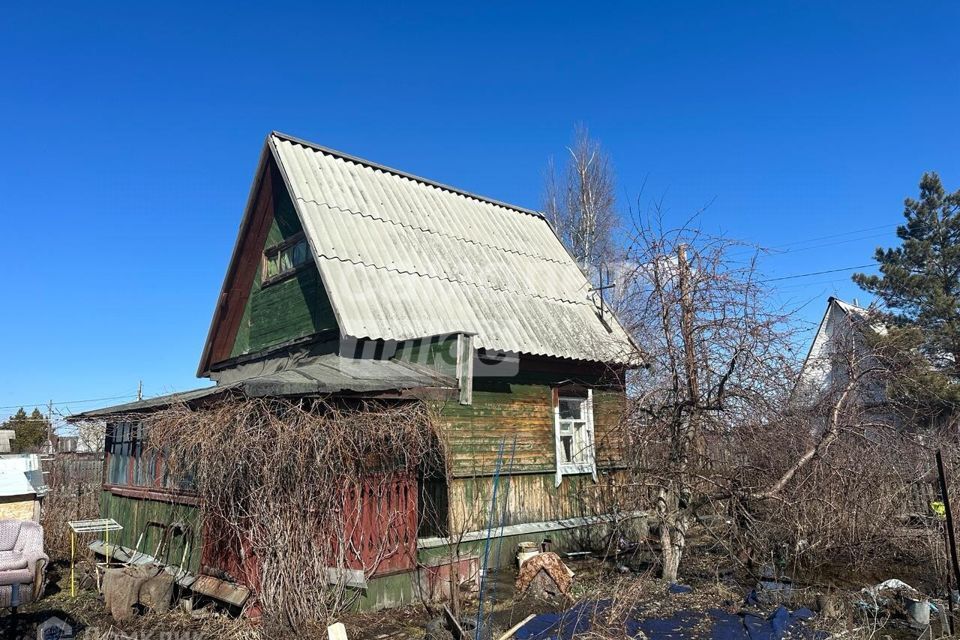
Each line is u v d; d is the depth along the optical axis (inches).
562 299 540.4
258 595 291.9
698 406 353.1
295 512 292.7
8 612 347.9
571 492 469.1
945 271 948.6
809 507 356.5
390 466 334.0
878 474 380.8
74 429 676.7
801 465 355.6
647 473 363.9
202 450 296.4
